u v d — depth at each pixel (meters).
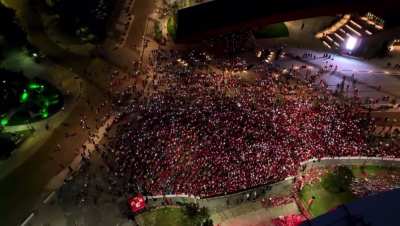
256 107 61.56
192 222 45.19
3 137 56.22
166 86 66.06
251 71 70.25
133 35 78.06
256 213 47.94
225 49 74.81
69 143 56.94
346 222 13.78
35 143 56.97
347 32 77.56
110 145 56.03
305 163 53.12
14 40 70.62
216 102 62.34
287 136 55.97
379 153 54.91
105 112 61.56
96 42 75.94
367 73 70.88
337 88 66.88
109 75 68.69
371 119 60.44
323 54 75.38
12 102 59.59
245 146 54.16
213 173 50.94
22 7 83.38
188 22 74.81
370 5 71.00
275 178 51.03
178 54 73.38
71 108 62.41
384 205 13.95
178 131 56.72
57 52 73.69
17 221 47.91
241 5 74.00
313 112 61.06
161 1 86.69
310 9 71.19
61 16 78.44
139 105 62.28
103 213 48.03
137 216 47.38
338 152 54.50
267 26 80.81
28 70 69.25
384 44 74.94
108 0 85.19
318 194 49.81
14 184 51.91
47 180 52.22
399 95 65.69
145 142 55.50
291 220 46.88
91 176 52.12
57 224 47.22
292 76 69.25
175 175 51.00
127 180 51.16
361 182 50.88
